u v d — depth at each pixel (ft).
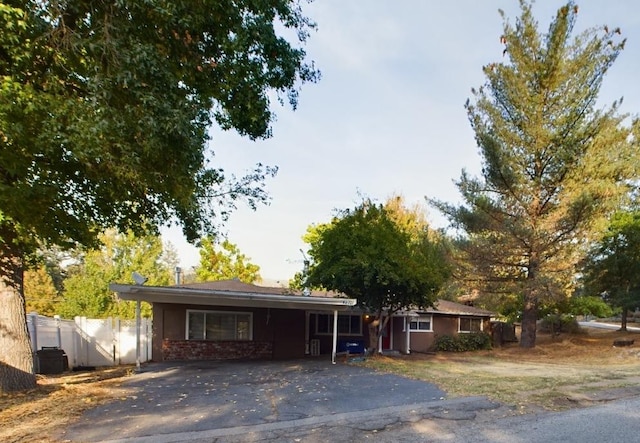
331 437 17.89
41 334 40.55
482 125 64.64
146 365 44.55
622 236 70.64
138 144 18.65
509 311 76.95
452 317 74.33
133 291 40.27
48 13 17.26
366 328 64.64
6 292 26.61
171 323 50.70
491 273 63.31
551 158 60.39
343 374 36.24
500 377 33.73
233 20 21.36
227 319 53.11
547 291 57.67
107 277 82.02
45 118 17.10
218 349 52.01
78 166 21.40
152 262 87.92
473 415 21.31
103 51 17.63
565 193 59.41
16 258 26.86
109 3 17.85
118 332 51.70
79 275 88.48
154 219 29.17
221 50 22.48
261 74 24.53
